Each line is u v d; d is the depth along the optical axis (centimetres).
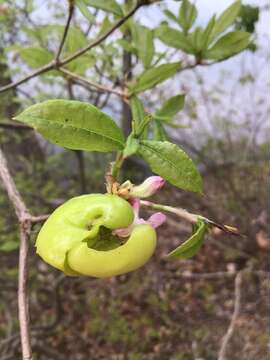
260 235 90
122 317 88
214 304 87
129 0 33
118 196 16
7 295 88
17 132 85
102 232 15
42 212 78
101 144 16
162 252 97
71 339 85
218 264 94
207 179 104
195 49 31
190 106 100
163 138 27
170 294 92
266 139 112
